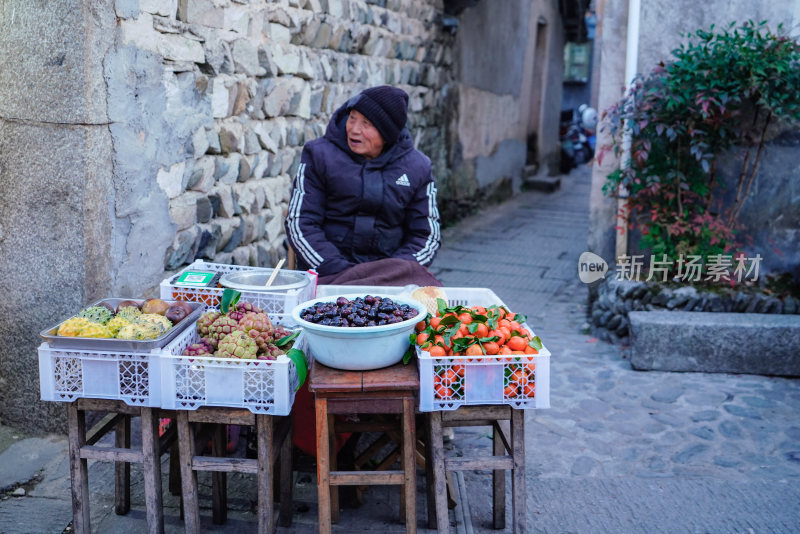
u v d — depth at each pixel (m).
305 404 3.01
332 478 2.52
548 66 13.51
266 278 3.10
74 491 2.58
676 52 4.82
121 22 3.19
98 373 2.44
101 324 2.46
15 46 3.06
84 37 2.98
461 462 2.59
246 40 4.28
